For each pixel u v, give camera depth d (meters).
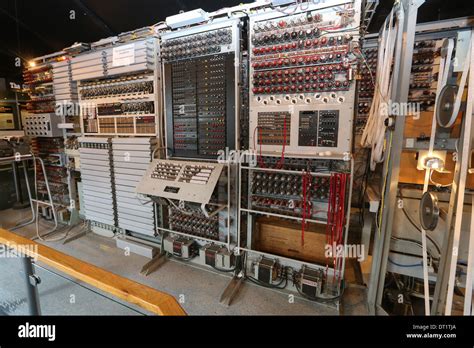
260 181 2.21
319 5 1.80
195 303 2.17
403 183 2.11
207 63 2.32
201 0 3.12
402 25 1.66
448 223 1.57
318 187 2.02
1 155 3.19
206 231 2.61
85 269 1.13
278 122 2.07
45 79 3.57
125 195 2.97
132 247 3.02
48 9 3.38
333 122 1.89
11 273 2.48
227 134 2.32
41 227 3.82
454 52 1.55
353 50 1.76
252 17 2.05
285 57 1.98
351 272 2.67
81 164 3.29
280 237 2.36
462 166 1.41
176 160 2.57
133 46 2.63
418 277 1.97
